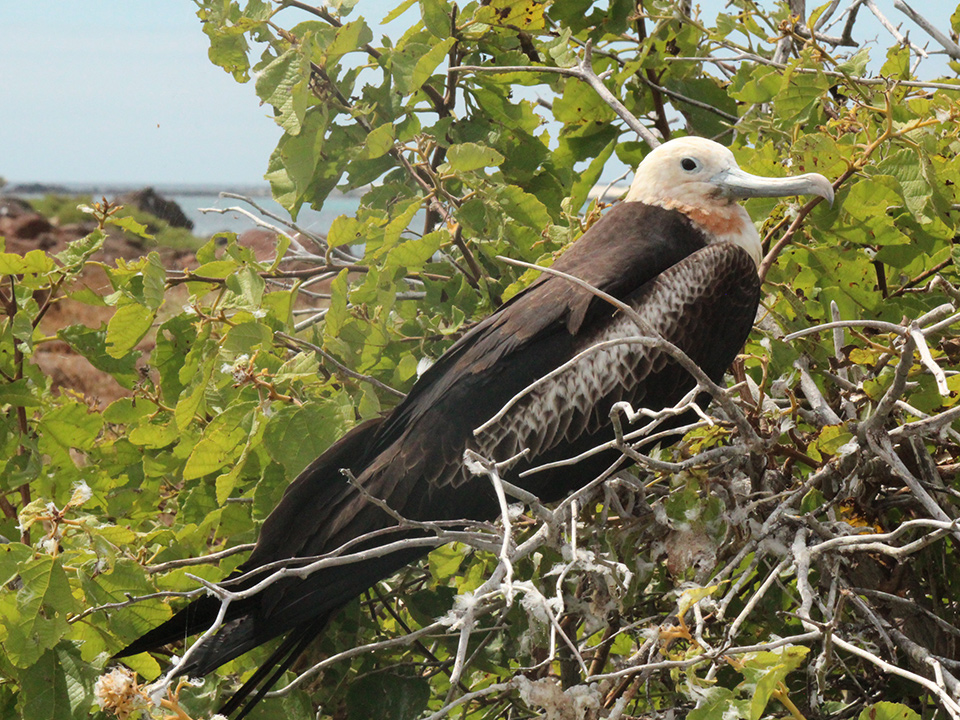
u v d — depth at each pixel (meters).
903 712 5.73
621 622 7.84
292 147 9.31
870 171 8.23
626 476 7.82
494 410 8.26
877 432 6.30
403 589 9.38
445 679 9.42
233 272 9.05
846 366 7.77
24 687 6.99
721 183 9.02
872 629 7.00
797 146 8.14
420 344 9.69
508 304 8.63
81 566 7.23
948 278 8.86
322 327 9.85
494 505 8.26
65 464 9.04
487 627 8.67
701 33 10.69
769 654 5.45
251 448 8.19
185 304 9.26
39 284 9.20
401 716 8.37
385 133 9.25
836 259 8.16
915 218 7.81
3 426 9.04
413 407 8.41
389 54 9.70
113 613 7.32
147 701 5.40
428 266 10.02
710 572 6.57
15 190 51.53
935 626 7.59
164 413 9.28
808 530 6.62
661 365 8.37
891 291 8.73
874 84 8.89
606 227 9.24
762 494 7.30
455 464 8.17
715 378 8.54
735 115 11.20
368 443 8.37
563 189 10.85
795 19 9.51
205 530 8.29
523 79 10.73
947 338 7.73
